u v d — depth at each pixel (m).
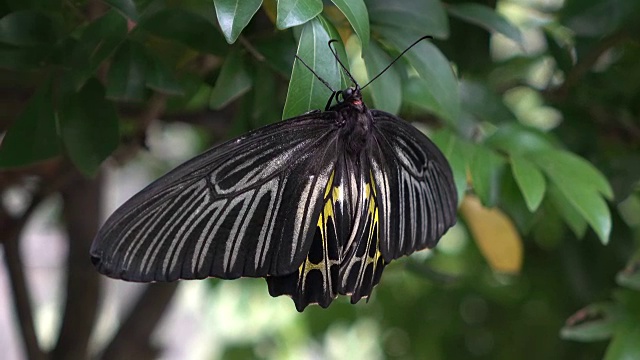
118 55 0.84
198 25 0.85
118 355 1.01
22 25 0.84
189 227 0.80
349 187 0.83
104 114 0.85
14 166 0.85
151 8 0.85
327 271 0.82
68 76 0.84
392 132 0.84
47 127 0.85
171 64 0.87
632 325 0.92
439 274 0.98
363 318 1.20
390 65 0.85
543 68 1.07
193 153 1.27
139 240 0.79
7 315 1.71
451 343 1.13
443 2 0.92
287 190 0.82
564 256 0.98
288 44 0.85
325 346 1.25
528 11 1.08
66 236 1.02
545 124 1.09
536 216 0.92
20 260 0.99
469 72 0.96
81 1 0.85
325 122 0.82
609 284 0.97
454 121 0.86
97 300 1.01
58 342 1.01
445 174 0.85
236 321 1.38
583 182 0.88
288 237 0.82
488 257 0.97
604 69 0.99
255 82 0.86
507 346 1.10
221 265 0.81
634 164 0.94
